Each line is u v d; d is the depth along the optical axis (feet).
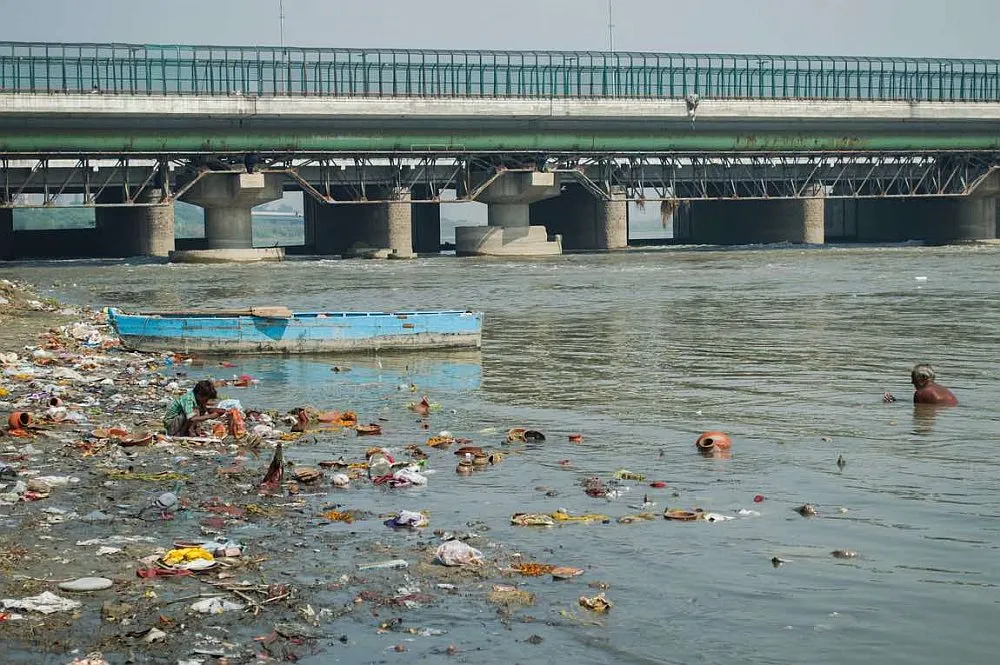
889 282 267.80
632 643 47.32
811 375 124.16
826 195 496.64
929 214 518.78
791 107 435.53
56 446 82.79
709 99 426.92
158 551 57.52
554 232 513.45
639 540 60.90
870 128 458.09
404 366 133.80
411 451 83.20
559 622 49.44
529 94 408.87
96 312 197.98
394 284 276.21
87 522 62.85
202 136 377.50
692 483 73.92
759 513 66.44
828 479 74.69
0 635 46.80
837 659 45.93
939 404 103.09
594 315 196.65
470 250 440.04
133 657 45.01
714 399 108.58
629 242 545.03
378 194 463.42
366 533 61.98
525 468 78.23
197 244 468.34
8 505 66.08
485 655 46.01
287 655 45.68
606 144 428.97
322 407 104.88
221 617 49.29
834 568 56.49
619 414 100.53
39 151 361.92
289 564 56.44
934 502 68.80
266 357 141.38
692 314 196.75
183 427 87.66
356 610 50.49
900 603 51.70
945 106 456.86
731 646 47.06
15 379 112.88
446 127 407.85
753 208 513.45
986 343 151.74
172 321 140.15
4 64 347.97
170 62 366.43
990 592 53.06
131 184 414.82
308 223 513.45
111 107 355.36
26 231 465.88
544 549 59.36
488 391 114.83
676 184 532.73
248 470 76.33
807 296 231.50
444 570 55.83
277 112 375.45
